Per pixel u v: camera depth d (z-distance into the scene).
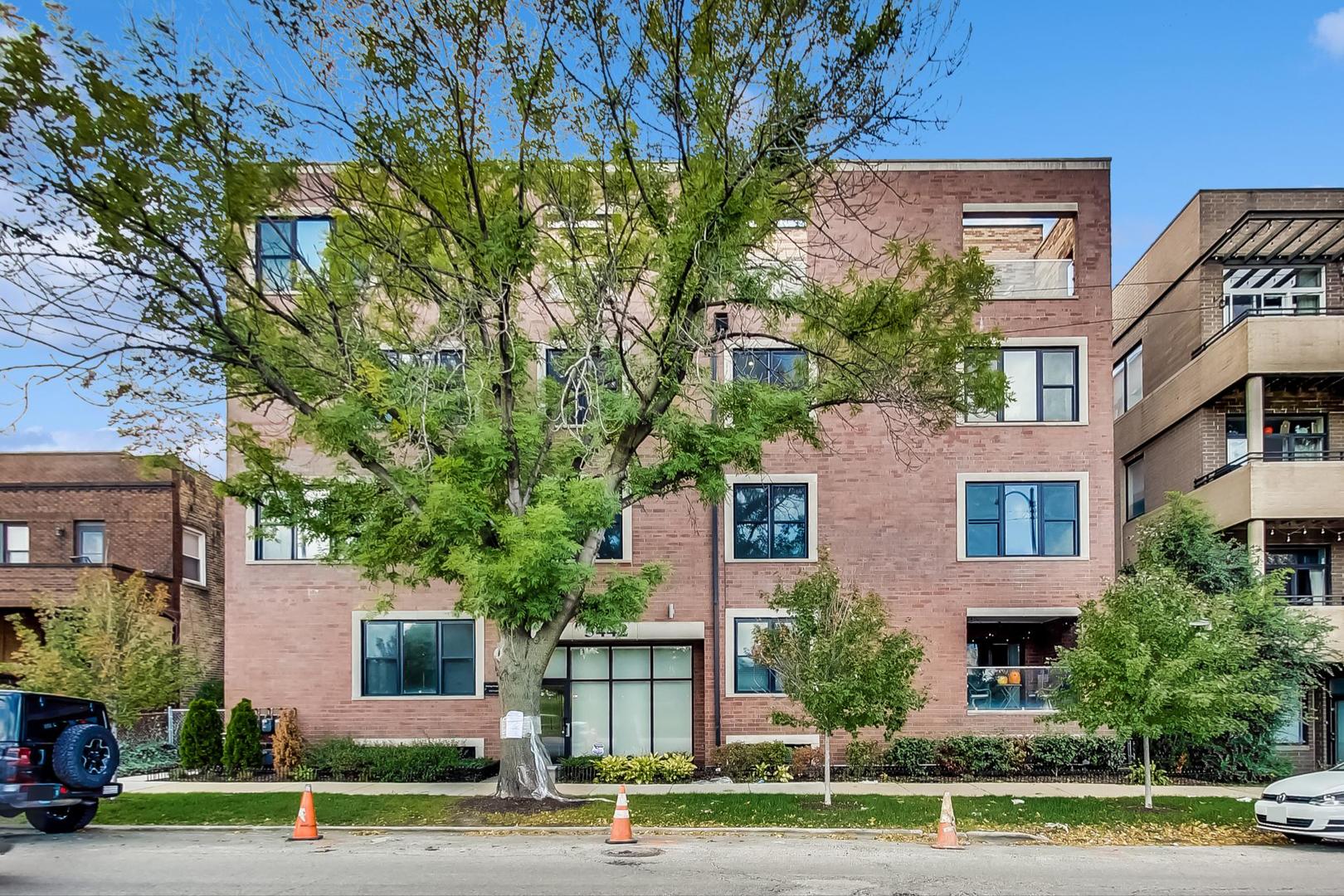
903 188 21.83
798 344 15.24
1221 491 23.03
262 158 12.19
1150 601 14.72
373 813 14.62
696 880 9.97
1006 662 22.73
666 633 20.98
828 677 14.81
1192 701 13.91
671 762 18.72
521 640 15.17
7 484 26.83
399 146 12.60
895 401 15.36
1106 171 21.83
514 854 11.66
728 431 14.79
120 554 26.58
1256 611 19.03
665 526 21.41
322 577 21.25
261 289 14.25
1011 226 27.31
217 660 29.22
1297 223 23.38
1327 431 24.06
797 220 17.83
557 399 15.37
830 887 9.66
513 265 13.48
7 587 24.22
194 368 13.24
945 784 18.11
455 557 12.84
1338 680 22.59
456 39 12.32
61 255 11.84
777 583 17.27
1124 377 29.84
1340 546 23.88
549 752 21.47
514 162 13.68
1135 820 14.23
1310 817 12.27
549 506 12.86
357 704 20.94
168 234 12.14
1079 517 21.44
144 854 11.71
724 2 12.44
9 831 13.77
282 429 20.75
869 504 21.42
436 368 14.42
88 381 12.41
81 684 18.31
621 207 14.77
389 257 14.08
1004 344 21.72
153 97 11.48
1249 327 22.03
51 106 10.88
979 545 21.47
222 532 30.02
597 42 12.56
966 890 9.57
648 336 14.21
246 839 13.05
